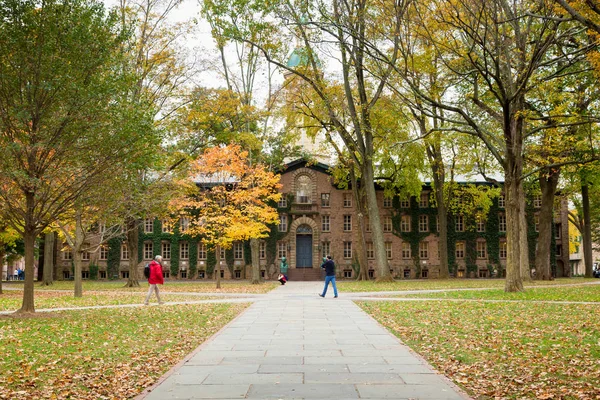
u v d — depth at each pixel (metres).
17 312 18.53
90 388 8.30
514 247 28.80
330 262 27.17
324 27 28.16
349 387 8.02
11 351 11.21
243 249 60.25
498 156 28.09
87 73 17.36
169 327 15.39
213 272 60.09
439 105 26.34
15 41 16.08
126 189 20.50
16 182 17.20
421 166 48.78
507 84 26.53
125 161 17.92
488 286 36.53
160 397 7.50
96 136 17.05
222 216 39.38
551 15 19.94
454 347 11.54
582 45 23.11
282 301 24.92
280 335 13.45
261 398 7.41
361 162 42.94
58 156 17.27
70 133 17.00
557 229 62.56
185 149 41.66
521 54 25.41
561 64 28.69
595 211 62.28
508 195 28.84
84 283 50.69
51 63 16.50
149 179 30.70
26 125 16.62
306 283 48.25
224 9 32.31
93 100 17.06
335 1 28.98
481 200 55.03
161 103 37.19
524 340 12.38
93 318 17.69
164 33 36.81
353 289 34.12
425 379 8.55
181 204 38.75
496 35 23.70
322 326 15.25
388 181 54.00
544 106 32.28
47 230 31.91
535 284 37.97
